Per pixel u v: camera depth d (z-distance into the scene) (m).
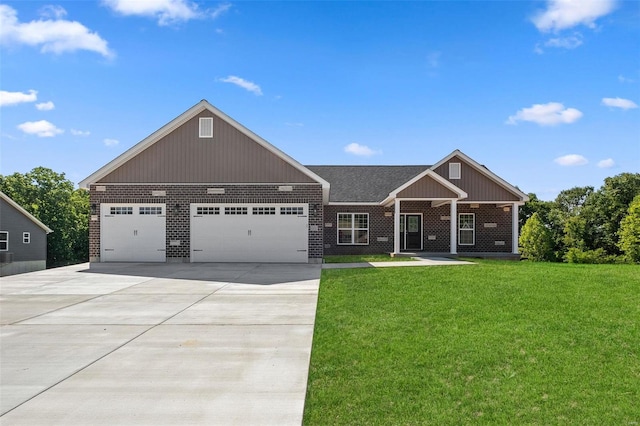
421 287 11.87
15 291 13.21
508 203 25.06
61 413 5.10
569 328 7.84
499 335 7.58
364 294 11.47
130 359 6.91
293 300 11.41
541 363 6.38
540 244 30.61
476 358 6.61
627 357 6.55
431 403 5.30
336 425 4.83
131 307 10.72
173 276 16.09
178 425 4.82
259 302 11.18
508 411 5.06
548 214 46.69
